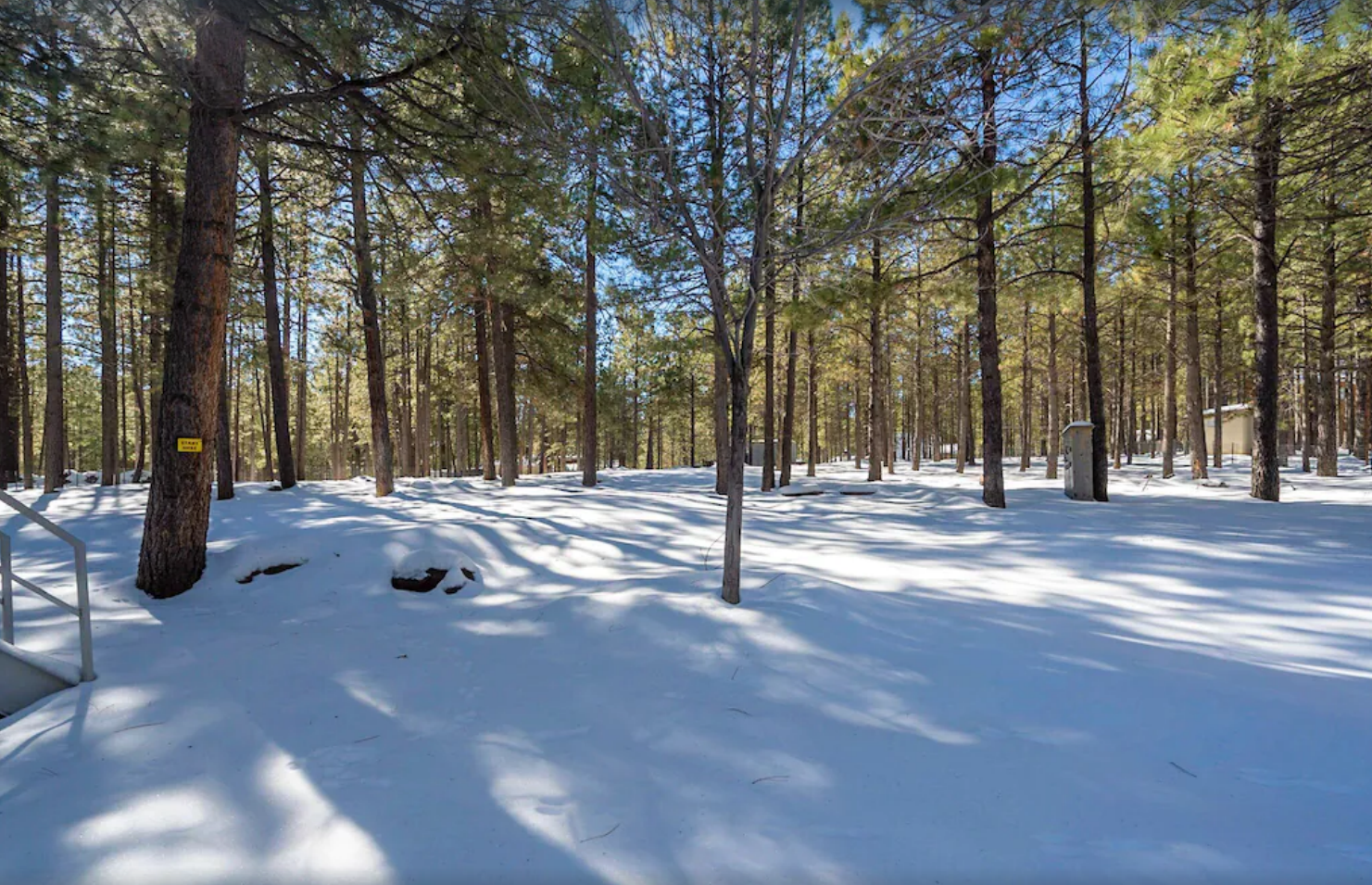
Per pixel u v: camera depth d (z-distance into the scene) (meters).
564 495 13.11
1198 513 8.76
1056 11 4.79
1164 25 5.35
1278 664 3.57
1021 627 4.26
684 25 4.75
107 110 6.38
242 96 5.49
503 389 15.78
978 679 3.43
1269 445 10.36
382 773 2.56
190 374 5.43
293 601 5.24
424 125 6.26
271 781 2.50
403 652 4.06
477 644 4.20
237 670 3.72
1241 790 2.36
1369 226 9.70
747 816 2.23
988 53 6.23
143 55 5.38
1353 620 4.25
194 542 5.48
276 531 8.06
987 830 2.13
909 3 5.08
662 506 10.80
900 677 3.47
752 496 13.68
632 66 4.92
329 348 19.81
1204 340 23.53
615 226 7.68
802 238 5.44
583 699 3.29
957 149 5.49
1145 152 7.07
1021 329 20.80
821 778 2.49
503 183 6.55
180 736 2.89
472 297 15.34
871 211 5.00
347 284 14.77
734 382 4.64
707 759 2.65
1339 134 6.62
